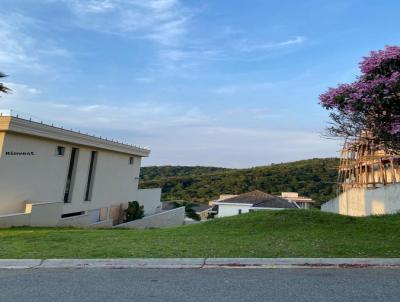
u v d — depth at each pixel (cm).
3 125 1789
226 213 4322
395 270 714
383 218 1445
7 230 1423
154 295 568
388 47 871
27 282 642
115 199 2866
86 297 559
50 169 2138
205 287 607
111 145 2662
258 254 831
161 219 3103
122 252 858
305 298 547
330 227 1217
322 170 6209
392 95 816
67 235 1127
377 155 2164
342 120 920
